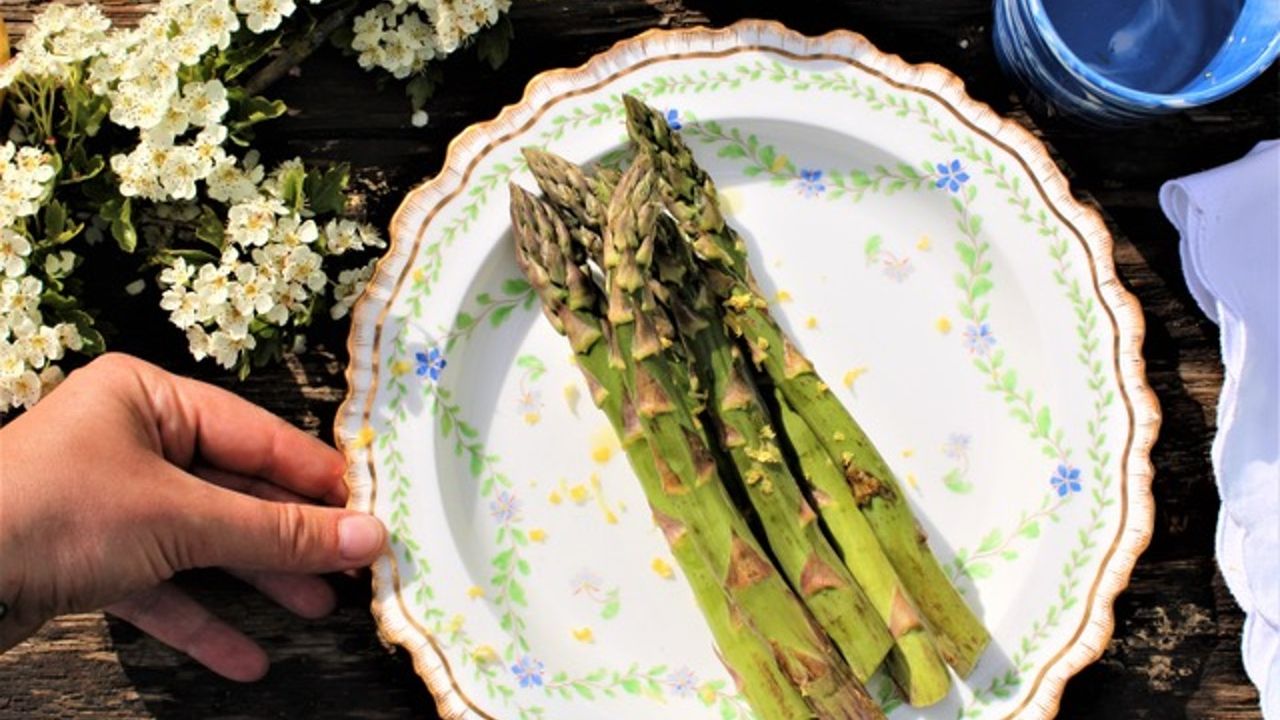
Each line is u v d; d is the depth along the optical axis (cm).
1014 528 41
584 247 40
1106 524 40
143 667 42
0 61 39
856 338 42
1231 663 41
